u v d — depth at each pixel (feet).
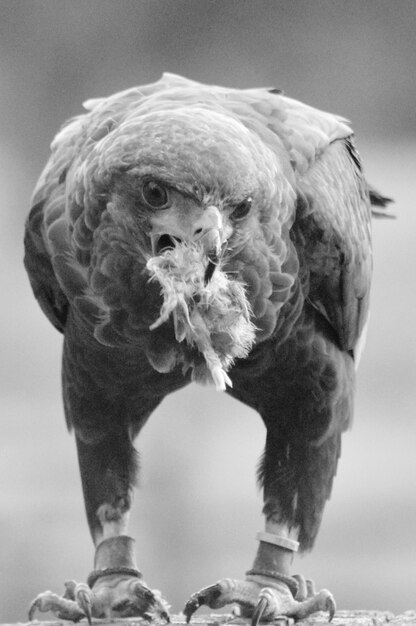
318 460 38.68
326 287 37.86
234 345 33.35
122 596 36.81
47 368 104.06
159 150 30.91
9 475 82.58
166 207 31.37
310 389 38.34
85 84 129.70
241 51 131.13
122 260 33.22
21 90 128.26
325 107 130.93
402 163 125.18
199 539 74.74
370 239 41.24
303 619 37.27
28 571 70.79
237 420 90.02
